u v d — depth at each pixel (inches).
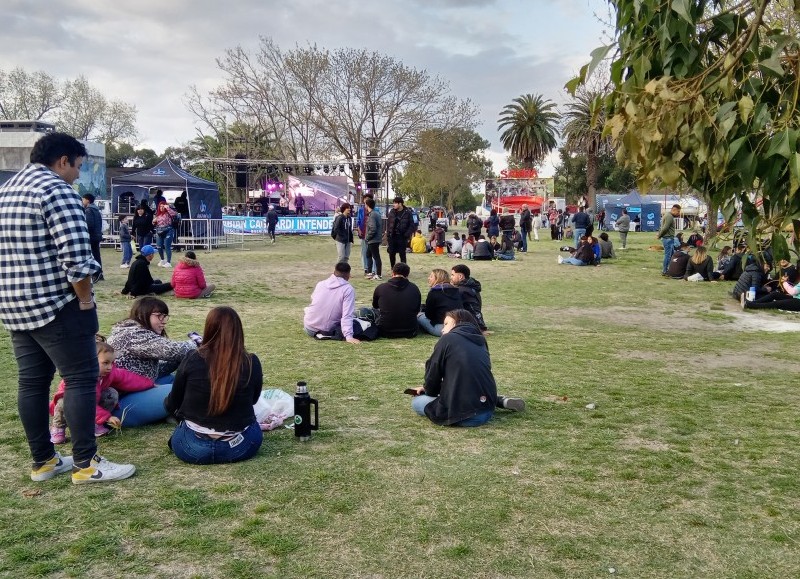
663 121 130.7
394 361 307.1
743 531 146.0
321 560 131.7
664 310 507.5
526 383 274.2
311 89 1710.1
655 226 1972.2
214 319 176.9
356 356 317.4
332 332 358.0
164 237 713.6
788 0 191.2
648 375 294.4
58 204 150.0
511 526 146.9
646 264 857.5
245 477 171.5
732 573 129.0
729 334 412.5
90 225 525.0
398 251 651.5
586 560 133.0
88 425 164.9
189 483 167.2
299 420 199.3
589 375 291.0
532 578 126.3
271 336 365.7
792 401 254.1
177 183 973.8
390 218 649.6
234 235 1300.4
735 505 159.0
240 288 568.4
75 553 132.2
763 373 304.2
